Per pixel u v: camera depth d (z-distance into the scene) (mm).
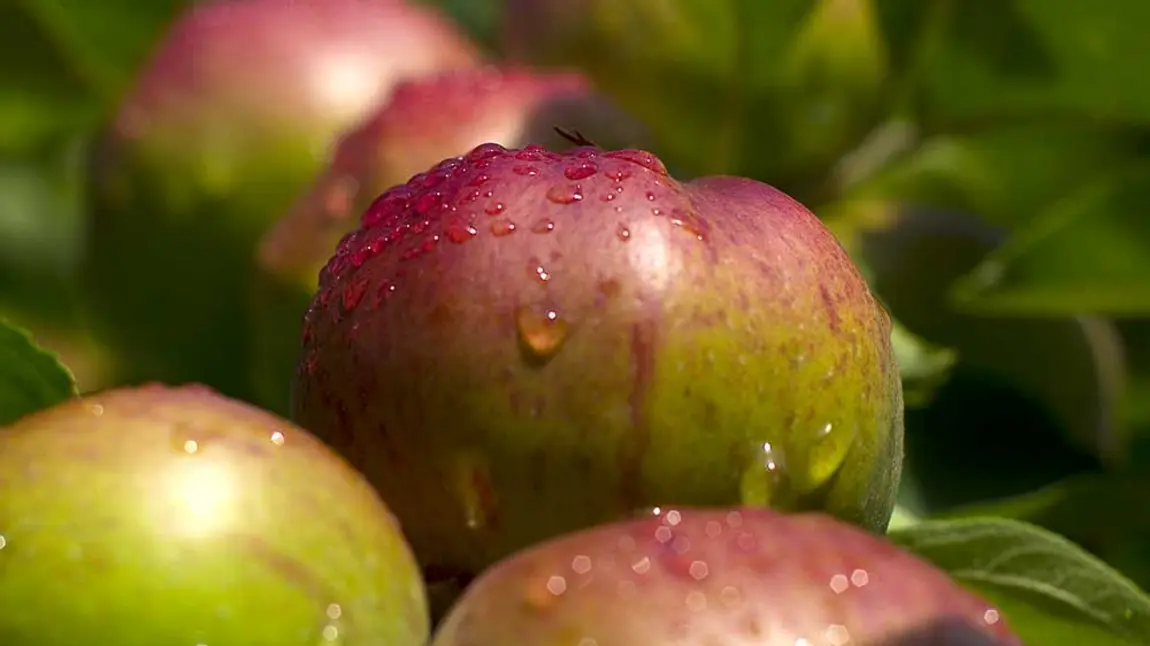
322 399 484
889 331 499
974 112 637
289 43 657
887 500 493
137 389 463
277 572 447
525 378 472
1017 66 627
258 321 602
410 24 682
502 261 476
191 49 661
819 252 487
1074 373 622
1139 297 617
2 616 442
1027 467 617
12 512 446
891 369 493
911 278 620
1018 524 504
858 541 449
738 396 474
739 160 620
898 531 509
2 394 497
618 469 473
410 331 477
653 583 441
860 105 616
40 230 849
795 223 488
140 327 665
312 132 646
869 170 633
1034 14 620
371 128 599
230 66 652
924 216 632
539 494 474
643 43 613
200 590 444
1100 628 502
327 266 496
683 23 609
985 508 583
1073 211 609
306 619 448
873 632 439
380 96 654
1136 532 592
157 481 448
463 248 478
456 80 609
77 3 766
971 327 620
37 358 495
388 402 478
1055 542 502
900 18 611
